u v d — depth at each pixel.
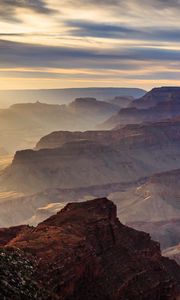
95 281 98.19
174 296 109.31
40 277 84.00
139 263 111.69
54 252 95.06
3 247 90.94
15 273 77.38
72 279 91.06
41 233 108.62
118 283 100.31
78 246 100.25
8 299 67.69
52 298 78.50
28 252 93.38
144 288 102.94
